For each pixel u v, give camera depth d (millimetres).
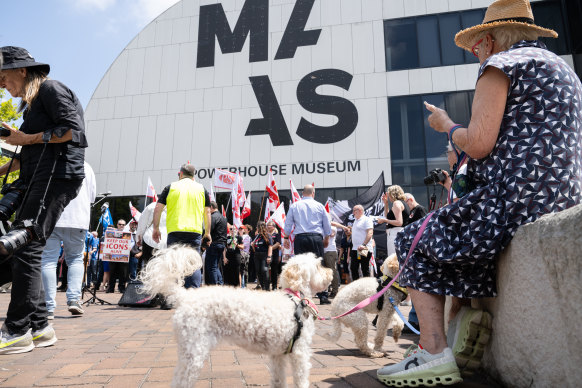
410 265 2156
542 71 1866
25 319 3027
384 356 3152
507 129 1909
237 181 12211
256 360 2855
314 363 2865
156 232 5594
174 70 19188
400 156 16328
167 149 18469
